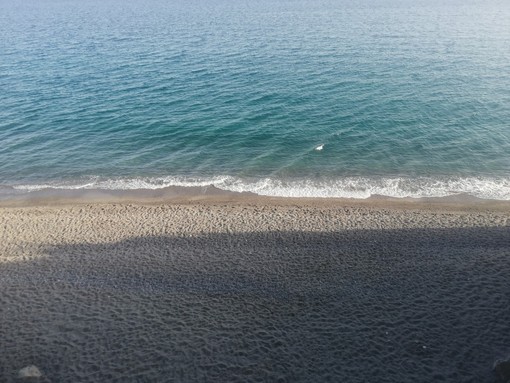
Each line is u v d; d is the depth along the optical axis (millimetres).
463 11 89375
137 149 30406
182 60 50531
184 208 23453
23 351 13031
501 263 16953
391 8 96250
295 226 21156
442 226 20844
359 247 18922
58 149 30469
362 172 27172
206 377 12164
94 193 25594
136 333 13797
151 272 17250
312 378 12133
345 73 44469
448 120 33406
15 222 22031
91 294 15789
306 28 70875
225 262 17938
